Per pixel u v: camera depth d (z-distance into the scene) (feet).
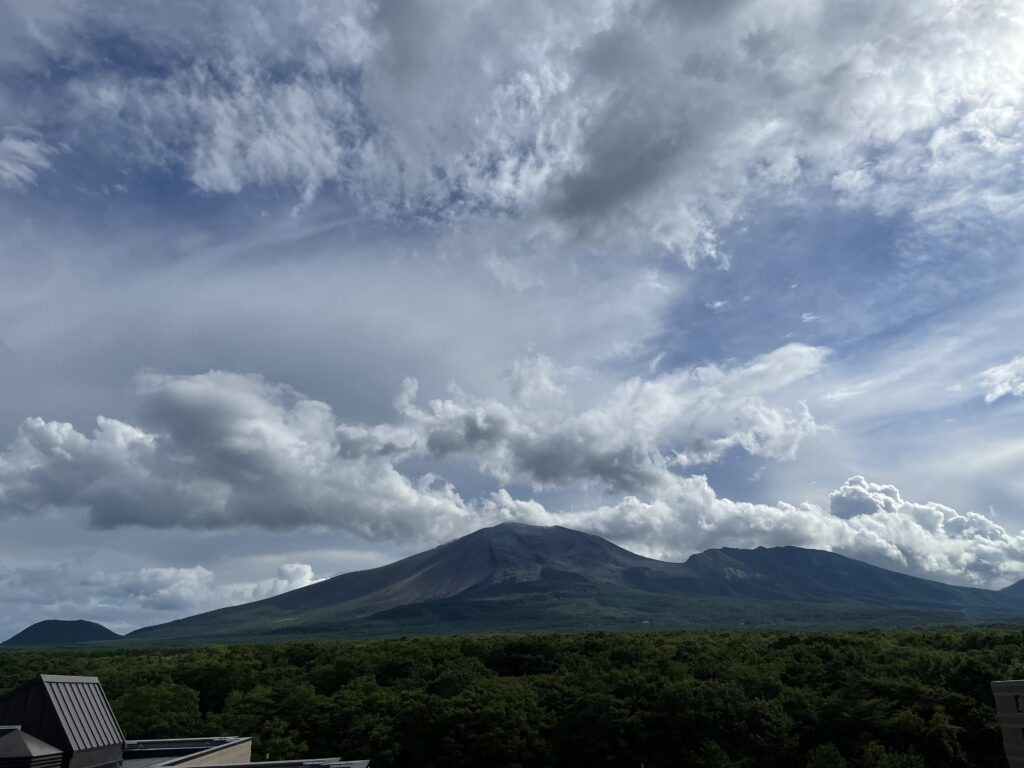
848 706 282.56
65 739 132.36
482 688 310.24
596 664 357.20
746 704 282.56
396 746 276.82
